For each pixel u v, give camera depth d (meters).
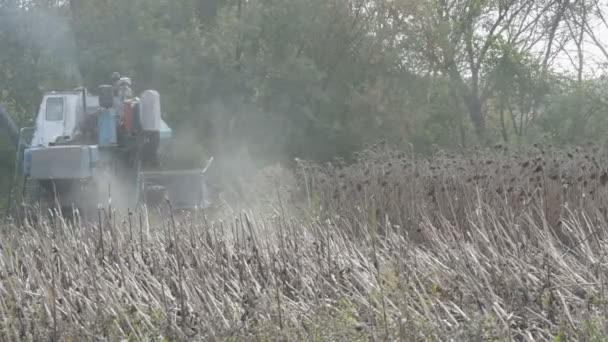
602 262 29.55
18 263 31.23
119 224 36.84
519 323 24.83
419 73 97.44
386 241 33.09
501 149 52.56
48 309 25.75
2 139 89.81
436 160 50.53
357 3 93.19
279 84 87.62
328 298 27.03
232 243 32.22
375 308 25.41
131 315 25.52
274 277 27.30
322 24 91.94
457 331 22.75
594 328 23.28
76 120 59.69
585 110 111.38
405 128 92.31
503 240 31.27
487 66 116.50
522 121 123.38
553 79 117.19
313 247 30.44
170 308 25.16
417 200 40.75
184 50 85.75
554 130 110.56
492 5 119.50
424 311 24.69
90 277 28.38
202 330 24.45
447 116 105.88
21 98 94.50
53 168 52.31
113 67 84.81
